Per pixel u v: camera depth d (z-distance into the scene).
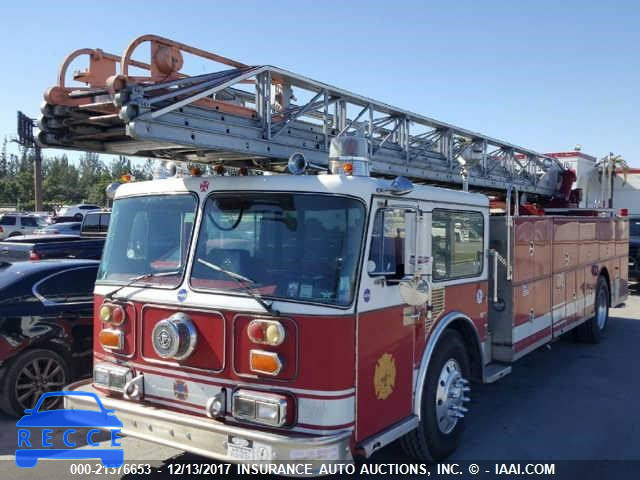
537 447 5.07
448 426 4.76
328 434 3.45
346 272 3.62
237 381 3.67
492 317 5.99
